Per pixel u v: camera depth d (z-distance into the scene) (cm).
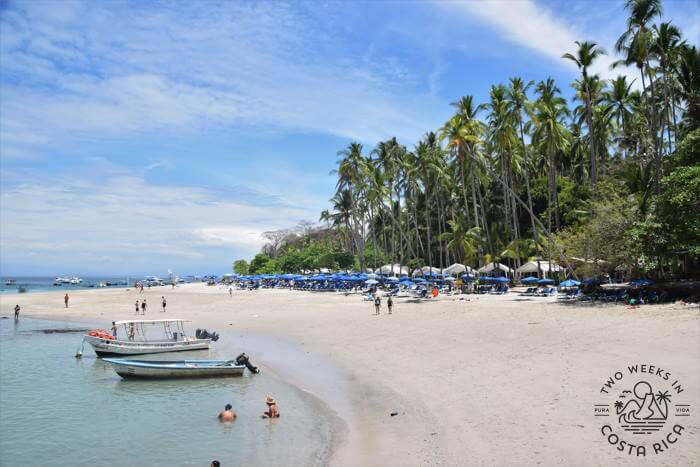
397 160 8150
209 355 3169
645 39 4091
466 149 5850
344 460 1299
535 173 7194
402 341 2877
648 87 4969
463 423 1424
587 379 1631
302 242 13788
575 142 6431
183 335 3703
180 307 6406
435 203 8744
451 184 7669
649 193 3800
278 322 4397
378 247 10375
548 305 3497
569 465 1062
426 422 1492
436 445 1295
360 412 1722
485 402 1578
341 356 2738
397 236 9831
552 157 5547
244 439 1583
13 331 4662
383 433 1468
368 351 2756
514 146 5844
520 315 3153
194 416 1877
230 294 7706
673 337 2009
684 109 4484
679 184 3069
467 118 5722
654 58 4275
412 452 1280
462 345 2531
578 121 6116
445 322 3288
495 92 5878
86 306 6988
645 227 3197
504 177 6462
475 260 7206
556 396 1517
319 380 2272
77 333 4512
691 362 1661
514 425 1341
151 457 1475
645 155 5050
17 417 1919
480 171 6662
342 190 9431
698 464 998
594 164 4994
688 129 4178
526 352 2164
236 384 2361
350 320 3981
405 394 1836
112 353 3247
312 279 7406
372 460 1273
